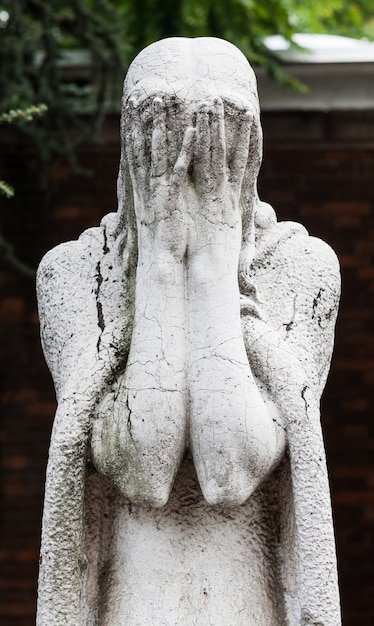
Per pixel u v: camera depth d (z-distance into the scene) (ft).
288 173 28.60
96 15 26.91
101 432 12.33
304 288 13.20
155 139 12.39
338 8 32.35
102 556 12.83
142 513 12.67
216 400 12.12
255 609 12.50
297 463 12.31
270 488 12.76
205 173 12.37
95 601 12.75
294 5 30.25
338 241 28.60
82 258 13.38
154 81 12.60
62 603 12.35
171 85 12.53
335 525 28.37
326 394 28.60
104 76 26.53
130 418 12.17
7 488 28.66
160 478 12.17
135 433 12.14
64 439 12.39
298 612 12.42
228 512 12.67
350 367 28.58
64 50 28.17
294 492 12.33
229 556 12.61
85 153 28.66
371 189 28.66
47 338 13.28
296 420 12.35
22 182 28.73
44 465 28.68
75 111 27.99
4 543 28.58
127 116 12.64
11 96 26.37
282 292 13.16
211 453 12.11
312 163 28.63
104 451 12.28
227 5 27.86
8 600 28.53
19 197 28.73
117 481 12.29
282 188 28.55
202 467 12.19
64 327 13.09
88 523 12.77
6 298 28.81
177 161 12.36
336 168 28.68
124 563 12.69
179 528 12.63
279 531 12.75
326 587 12.20
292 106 28.14
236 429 12.08
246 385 12.19
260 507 12.75
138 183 12.56
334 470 28.48
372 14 35.76
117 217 13.34
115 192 28.73
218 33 27.91
